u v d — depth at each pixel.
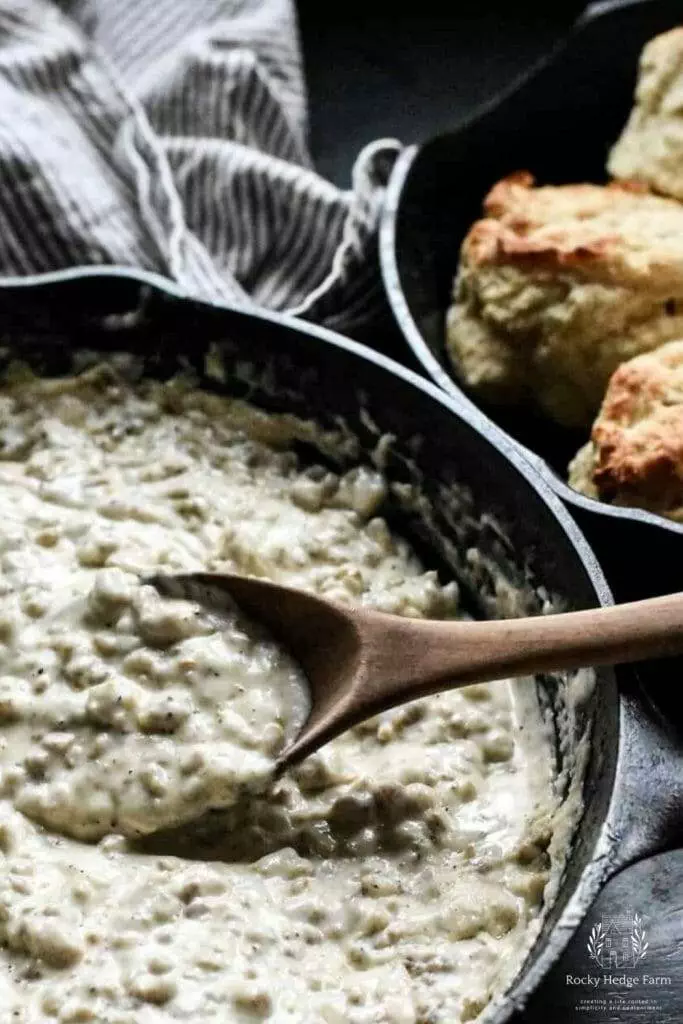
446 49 0.79
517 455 0.59
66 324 0.64
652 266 0.65
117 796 0.56
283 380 0.63
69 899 0.55
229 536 0.62
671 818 0.52
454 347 0.68
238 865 0.56
